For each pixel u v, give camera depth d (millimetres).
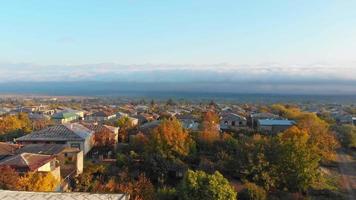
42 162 36938
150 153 55375
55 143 59969
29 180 31344
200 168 53719
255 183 48062
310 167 48656
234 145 63938
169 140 58438
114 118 124375
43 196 12844
